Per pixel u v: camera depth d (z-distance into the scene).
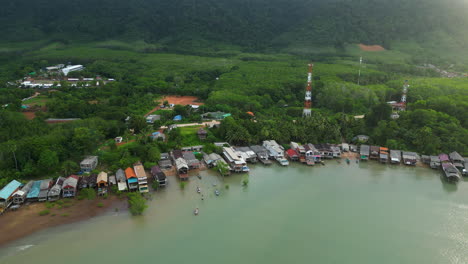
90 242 104.94
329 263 101.69
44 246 102.06
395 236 115.06
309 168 166.25
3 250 99.44
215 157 161.88
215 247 105.94
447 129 194.00
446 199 139.75
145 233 110.69
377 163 174.25
